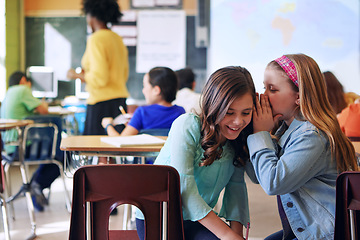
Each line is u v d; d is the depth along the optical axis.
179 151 1.39
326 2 6.51
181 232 1.35
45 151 3.54
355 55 6.55
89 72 3.62
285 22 6.56
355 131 2.76
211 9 6.58
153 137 2.37
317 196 1.40
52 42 6.59
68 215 3.48
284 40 6.58
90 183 1.29
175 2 6.60
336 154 1.38
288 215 1.45
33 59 6.58
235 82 1.35
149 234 1.34
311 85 1.40
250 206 3.68
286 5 6.55
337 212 1.27
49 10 6.55
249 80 1.39
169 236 1.34
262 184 1.39
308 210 1.42
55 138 3.55
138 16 6.61
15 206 3.75
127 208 2.74
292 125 1.46
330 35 6.54
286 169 1.35
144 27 6.62
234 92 1.34
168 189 1.31
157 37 6.64
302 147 1.36
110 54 3.62
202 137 1.40
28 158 3.49
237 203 1.60
